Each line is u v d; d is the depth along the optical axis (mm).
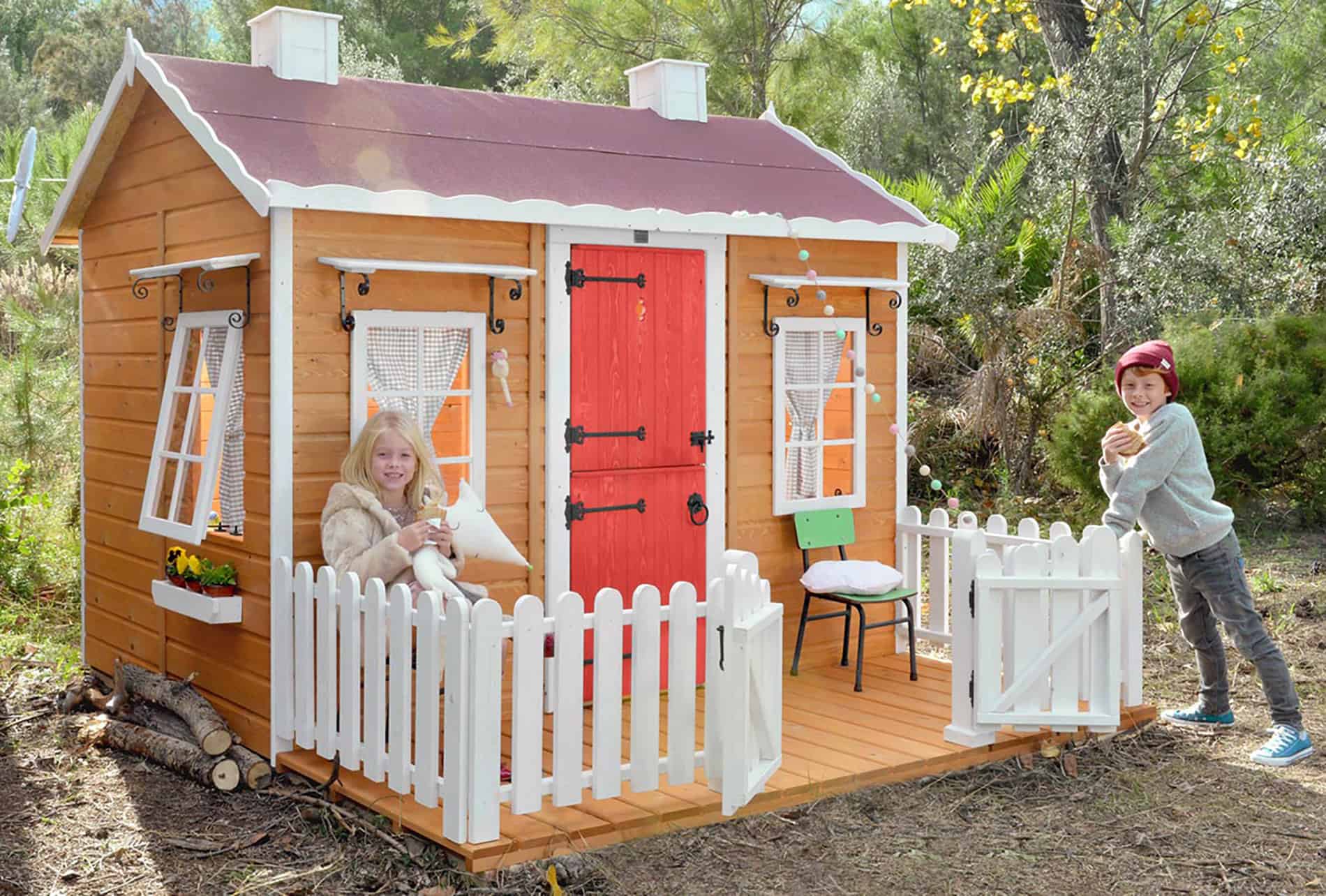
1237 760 5906
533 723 4598
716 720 4996
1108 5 13016
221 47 27297
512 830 4652
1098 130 12406
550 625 4652
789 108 16844
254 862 4781
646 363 6504
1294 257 12578
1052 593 5770
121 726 6191
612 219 6098
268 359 5457
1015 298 12586
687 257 6621
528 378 6137
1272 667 5902
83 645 7473
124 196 6754
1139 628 6188
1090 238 13773
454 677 4461
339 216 5535
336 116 6199
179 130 6129
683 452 6656
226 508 5953
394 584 5273
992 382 11984
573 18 16109
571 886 4453
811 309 7121
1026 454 12266
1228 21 18234
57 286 10703
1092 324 13547
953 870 4707
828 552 7297
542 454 6199
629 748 5695
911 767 5566
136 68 6176
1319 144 13602
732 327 6797
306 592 5281
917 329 13266
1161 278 12602
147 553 6629
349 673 5051
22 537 9297
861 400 7309
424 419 5848
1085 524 10914
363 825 4930
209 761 5559
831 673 7137
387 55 23562
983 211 13188
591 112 7328
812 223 6816
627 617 4867
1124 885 4590
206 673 6145
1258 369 10961
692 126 7660
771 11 16297
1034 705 5820
